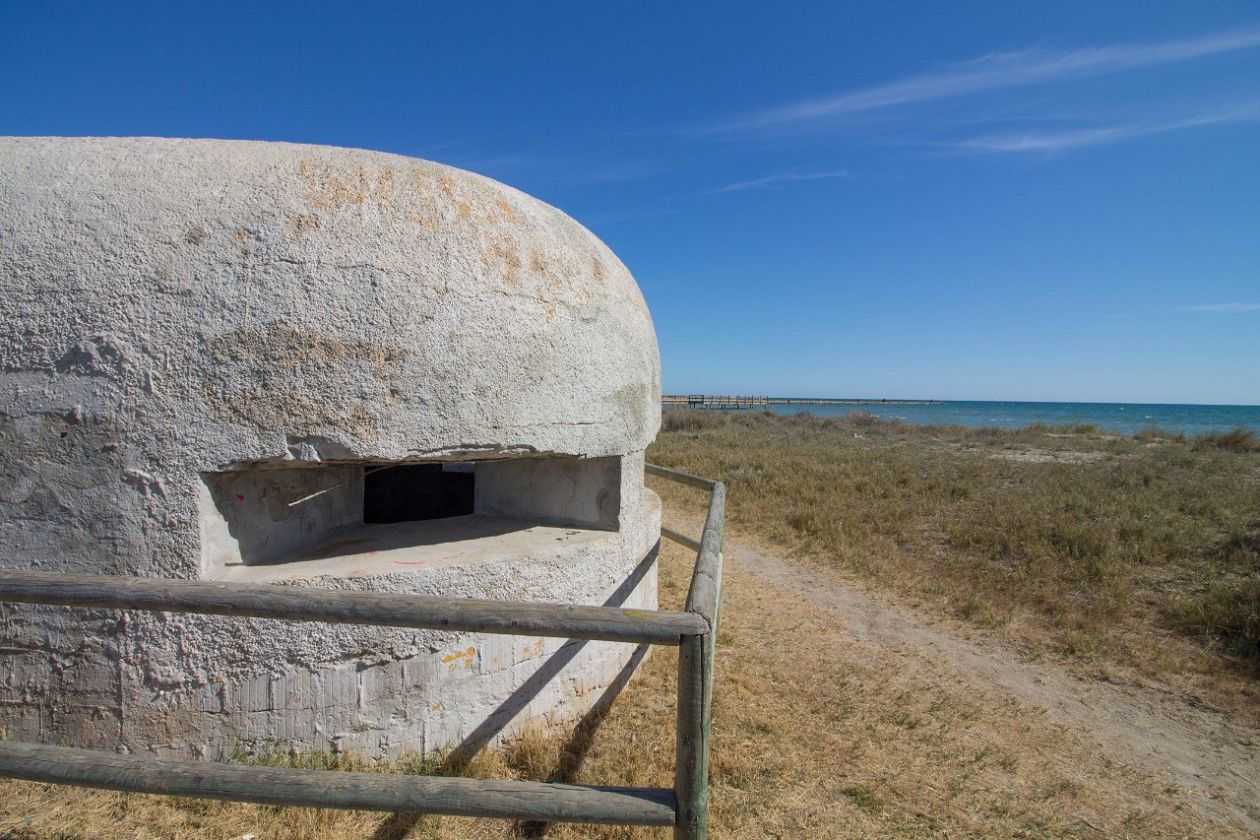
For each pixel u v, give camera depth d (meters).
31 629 2.40
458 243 2.72
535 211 3.21
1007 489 9.73
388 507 5.32
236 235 2.41
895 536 7.58
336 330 2.45
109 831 2.29
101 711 2.39
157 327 2.33
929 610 5.46
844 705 3.73
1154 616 5.09
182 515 2.36
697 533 8.10
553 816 1.57
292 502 2.90
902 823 2.67
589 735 3.19
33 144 2.60
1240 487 8.95
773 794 2.80
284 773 1.60
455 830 2.44
